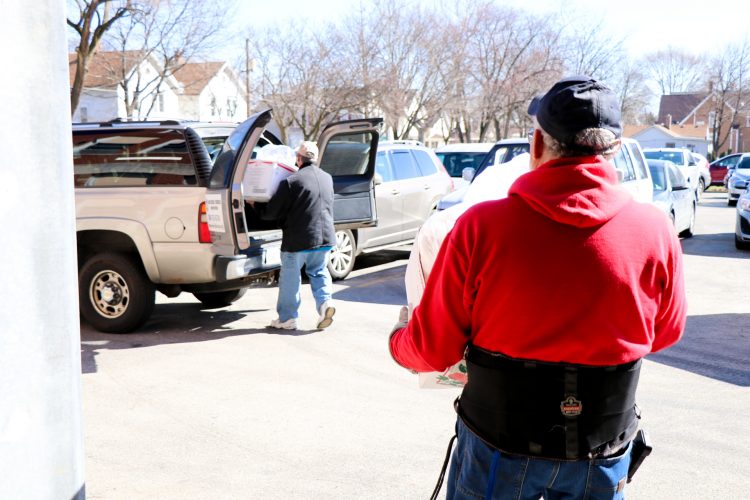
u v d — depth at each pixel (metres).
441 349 2.00
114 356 6.45
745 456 4.32
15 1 2.03
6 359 2.05
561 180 1.83
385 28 36.69
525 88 38.97
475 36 38.72
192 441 4.59
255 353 6.55
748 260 12.10
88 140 7.11
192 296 9.33
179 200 6.84
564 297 1.80
